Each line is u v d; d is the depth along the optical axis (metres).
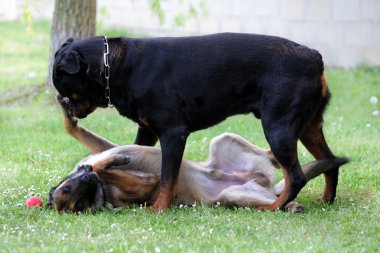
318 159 10.70
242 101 10.15
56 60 10.26
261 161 11.13
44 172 12.41
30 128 16.08
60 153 14.01
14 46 26.69
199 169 11.00
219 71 10.04
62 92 10.43
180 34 27.27
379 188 11.43
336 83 22.38
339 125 16.58
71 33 17.88
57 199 10.05
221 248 8.18
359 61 25.56
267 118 9.94
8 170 12.48
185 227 9.17
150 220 9.47
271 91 9.88
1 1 31.25
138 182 10.59
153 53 10.12
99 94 10.37
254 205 10.48
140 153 10.97
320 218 9.68
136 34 27.55
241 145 11.22
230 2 26.44
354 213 9.95
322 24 25.62
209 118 10.30
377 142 14.73
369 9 25.20
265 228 9.02
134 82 10.07
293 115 9.87
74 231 8.91
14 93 19.31
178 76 10.05
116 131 16.00
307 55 9.95
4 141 14.91
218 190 10.95
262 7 26.12
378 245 8.43
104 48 10.21
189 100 10.11
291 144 9.87
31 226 9.09
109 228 9.05
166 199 10.13
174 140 10.11
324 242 8.48
